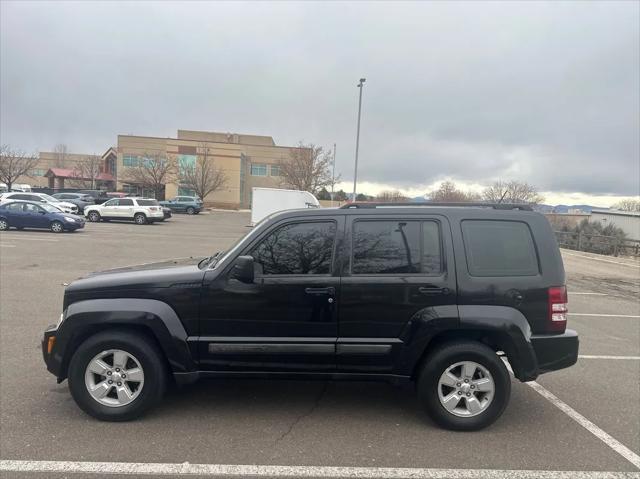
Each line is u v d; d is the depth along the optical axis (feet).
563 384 16.42
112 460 10.67
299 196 86.53
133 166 225.35
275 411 13.57
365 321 12.46
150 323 12.28
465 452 11.49
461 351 12.30
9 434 11.75
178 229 93.71
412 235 12.78
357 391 15.26
